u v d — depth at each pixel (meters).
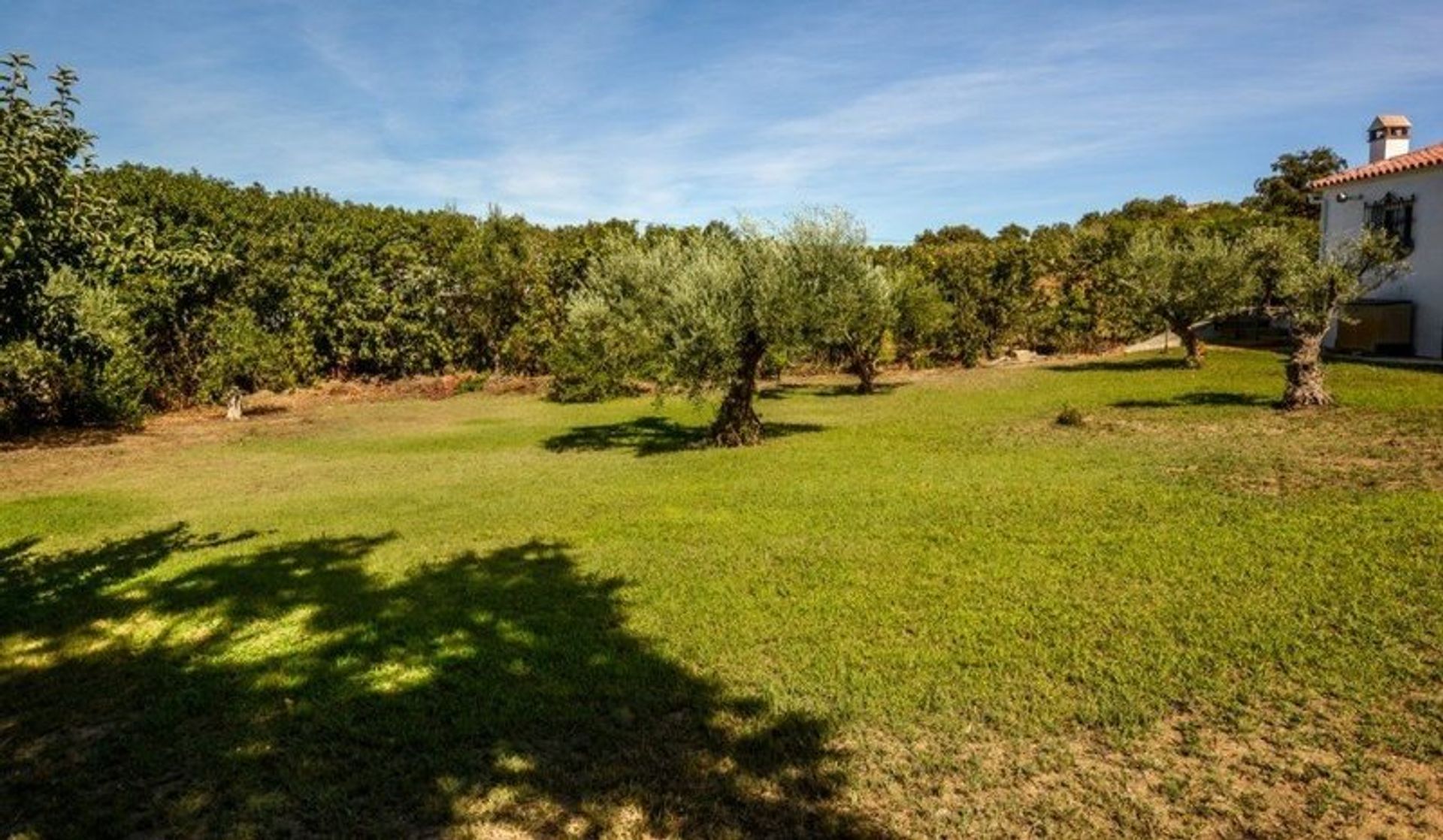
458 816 4.46
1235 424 16.61
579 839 4.27
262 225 30.45
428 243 34.72
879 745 5.08
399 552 9.85
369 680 6.18
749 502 11.71
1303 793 4.48
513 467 16.08
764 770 4.82
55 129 6.71
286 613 7.82
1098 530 9.31
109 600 8.41
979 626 6.78
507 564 9.18
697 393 17.66
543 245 35.94
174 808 4.64
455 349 35.00
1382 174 28.83
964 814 4.38
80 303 8.44
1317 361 18.22
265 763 5.09
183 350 27.80
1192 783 4.60
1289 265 19.36
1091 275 37.78
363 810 4.58
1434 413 16.02
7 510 13.07
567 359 28.88
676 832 4.29
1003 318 36.94
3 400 22.58
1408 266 20.14
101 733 5.64
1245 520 9.38
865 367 28.25
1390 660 5.84
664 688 5.88
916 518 10.30
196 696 6.00
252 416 26.45
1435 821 4.20
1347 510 9.46
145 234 7.82
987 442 16.12
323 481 15.22
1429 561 7.66
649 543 9.77
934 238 75.06
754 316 16.80
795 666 6.19
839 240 17.11
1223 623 6.60
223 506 13.12
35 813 4.71
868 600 7.48
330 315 31.94
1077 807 4.43
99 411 24.17
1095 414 19.27
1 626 7.77
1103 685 5.70
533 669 6.25
